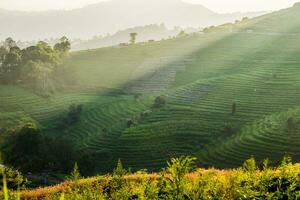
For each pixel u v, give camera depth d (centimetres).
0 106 17612
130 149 14112
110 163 13275
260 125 14162
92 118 17138
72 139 15575
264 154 12244
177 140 14162
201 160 12694
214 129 14500
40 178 10188
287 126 13362
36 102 18275
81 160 11656
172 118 15862
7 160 10781
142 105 17950
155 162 13188
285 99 16625
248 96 17238
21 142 11606
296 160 11700
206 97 17700
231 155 12556
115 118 16925
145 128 15238
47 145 12244
